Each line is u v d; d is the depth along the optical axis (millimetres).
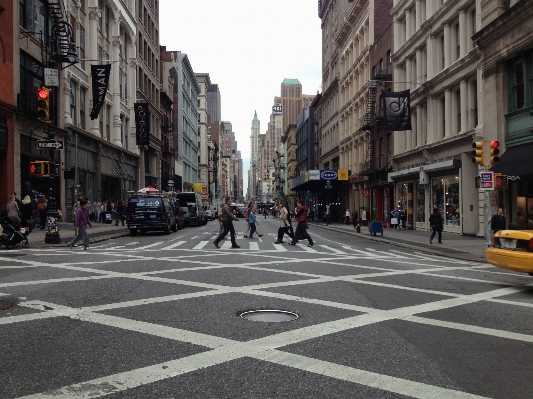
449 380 4574
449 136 27562
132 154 46281
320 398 4109
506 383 4527
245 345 5555
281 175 141875
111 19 40688
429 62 29906
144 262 12844
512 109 21797
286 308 7492
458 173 26609
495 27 21625
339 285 9664
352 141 51156
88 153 34438
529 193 20078
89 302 7711
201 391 4227
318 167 76750
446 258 16469
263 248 18266
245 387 4324
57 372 4668
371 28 43750
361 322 6691
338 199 58719
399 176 35250
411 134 33781
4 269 11273
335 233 32188
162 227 26156
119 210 33875
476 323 6785
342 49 56812
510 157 20844
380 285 9797
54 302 7691
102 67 33781
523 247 9305
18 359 5039
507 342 5871
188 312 7117
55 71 20406
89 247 17938
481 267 13641
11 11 23609
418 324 6668
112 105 40688
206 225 44406
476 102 25219
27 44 25656
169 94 71625
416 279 10805
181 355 5188
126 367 4809
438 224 21438
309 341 5750
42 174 17781
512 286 10039
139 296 8227
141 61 51375
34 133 26078
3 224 16703
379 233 29344
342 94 57188
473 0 24844
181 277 10320
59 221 29250
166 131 65812
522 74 21062
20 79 25109
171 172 69812
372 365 4953
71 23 31531
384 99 30250
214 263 12867
